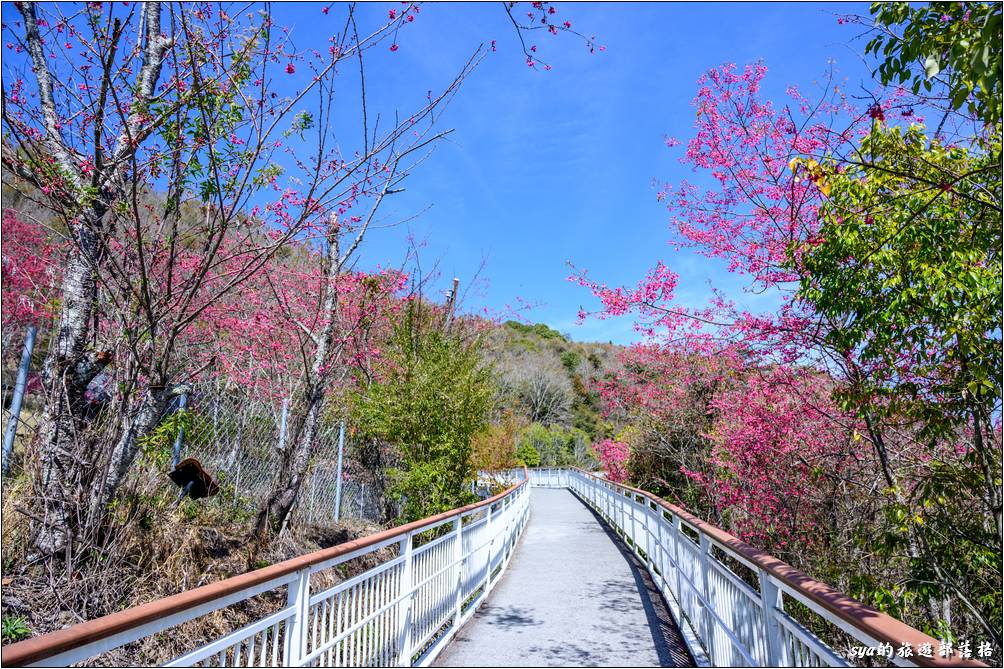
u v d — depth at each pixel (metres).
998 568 4.43
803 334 5.14
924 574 4.73
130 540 4.79
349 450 10.67
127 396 4.43
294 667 2.90
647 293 7.48
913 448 5.64
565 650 5.18
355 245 6.12
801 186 5.27
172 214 4.51
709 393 9.86
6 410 4.80
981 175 3.46
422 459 9.84
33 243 5.87
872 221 3.62
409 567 4.61
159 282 4.57
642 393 11.55
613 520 14.19
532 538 13.05
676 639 5.46
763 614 3.10
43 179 4.00
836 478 6.40
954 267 3.44
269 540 6.55
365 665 3.79
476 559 6.93
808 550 6.89
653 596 7.26
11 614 3.83
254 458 7.82
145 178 4.45
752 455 7.48
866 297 3.67
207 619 4.80
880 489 5.38
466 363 10.88
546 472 36.19
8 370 5.22
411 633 4.62
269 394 7.97
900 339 3.68
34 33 4.21
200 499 6.23
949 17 2.83
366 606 3.90
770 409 7.00
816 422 6.50
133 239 4.43
